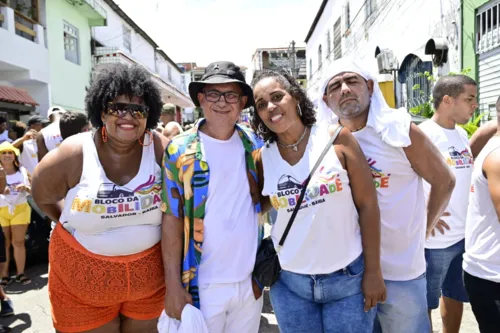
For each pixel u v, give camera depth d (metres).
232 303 2.19
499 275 2.05
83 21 15.37
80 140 2.18
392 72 9.56
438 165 2.15
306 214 1.97
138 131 2.10
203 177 2.13
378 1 11.42
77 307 2.25
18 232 4.86
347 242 2.01
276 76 2.09
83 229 2.12
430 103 6.78
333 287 2.01
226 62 2.21
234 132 2.31
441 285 2.88
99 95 2.08
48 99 12.55
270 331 3.55
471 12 6.61
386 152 2.13
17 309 4.13
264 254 2.24
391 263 2.16
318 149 2.01
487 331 2.16
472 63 6.62
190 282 2.13
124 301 2.32
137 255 2.23
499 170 1.97
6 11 10.56
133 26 21.27
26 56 11.38
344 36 15.44
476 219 2.19
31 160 5.88
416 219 2.17
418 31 8.73
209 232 2.14
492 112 6.20
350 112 2.14
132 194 2.11
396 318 2.19
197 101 2.31
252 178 2.27
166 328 2.09
